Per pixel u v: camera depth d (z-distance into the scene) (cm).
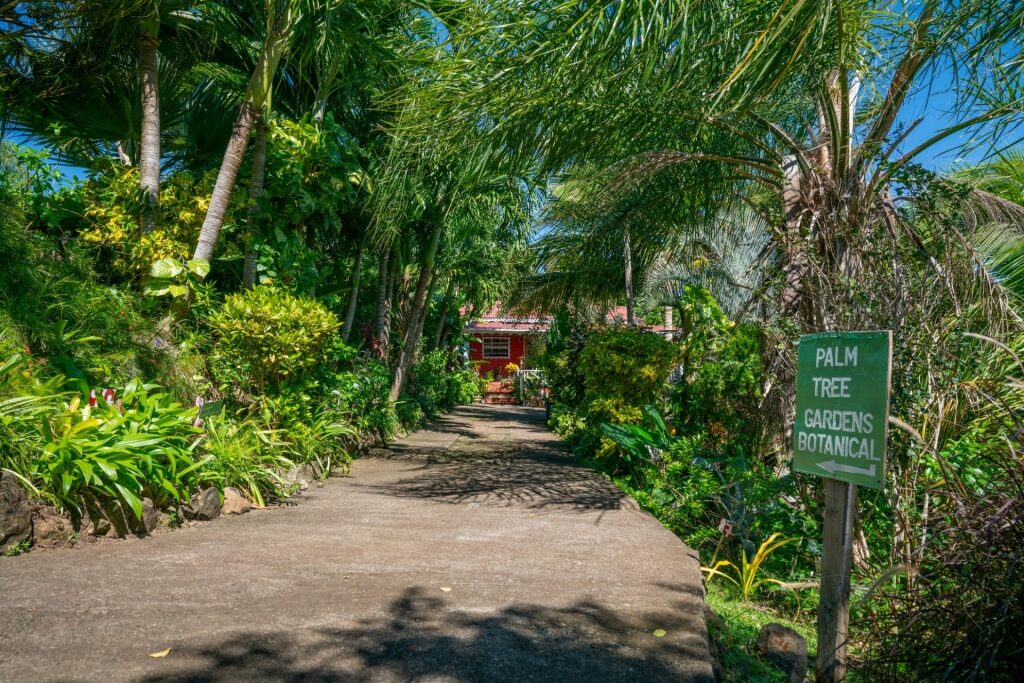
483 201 1044
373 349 1228
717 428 781
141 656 242
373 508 570
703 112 577
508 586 348
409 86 655
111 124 846
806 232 564
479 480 758
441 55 614
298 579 345
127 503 427
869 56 596
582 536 481
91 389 525
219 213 748
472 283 1477
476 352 3195
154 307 739
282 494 589
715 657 294
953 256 502
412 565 382
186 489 478
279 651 253
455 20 686
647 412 804
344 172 870
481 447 1107
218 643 257
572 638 281
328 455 782
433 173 869
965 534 288
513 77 579
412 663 249
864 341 267
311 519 510
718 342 825
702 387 825
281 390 710
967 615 271
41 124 834
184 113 943
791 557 505
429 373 1716
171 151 1030
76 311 601
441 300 1973
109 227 735
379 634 275
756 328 635
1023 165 777
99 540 407
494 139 641
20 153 765
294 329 692
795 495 565
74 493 404
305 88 944
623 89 588
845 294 500
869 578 435
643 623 302
